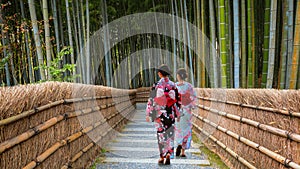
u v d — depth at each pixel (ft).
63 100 7.34
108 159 10.51
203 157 10.77
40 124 5.76
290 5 9.69
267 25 10.85
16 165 4.76
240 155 8.35
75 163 8.12
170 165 9.79
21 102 4.97
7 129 4.54
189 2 22.06
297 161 5.34
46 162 6.02
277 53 12.01
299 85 9.27
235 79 11.82
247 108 7.95
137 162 10.13
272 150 6.36
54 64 14.08
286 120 5.81
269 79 10.01
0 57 19.11
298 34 8.97
